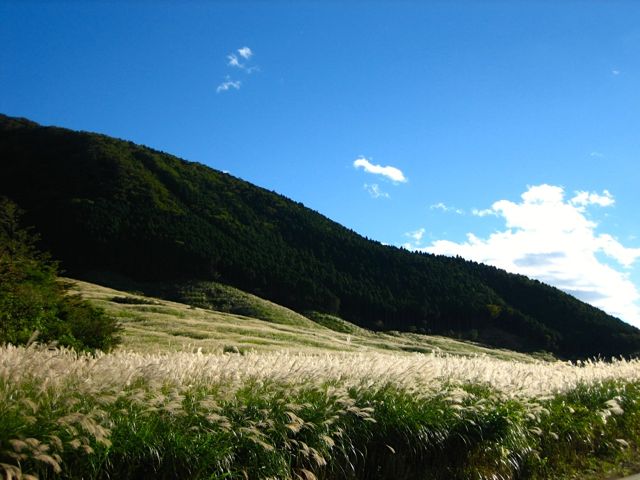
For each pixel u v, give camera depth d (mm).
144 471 5812
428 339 77375
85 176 101375
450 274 112562
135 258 78750
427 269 112562
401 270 109688
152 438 5879
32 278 19094
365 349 43000
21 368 6148
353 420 7535
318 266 102688
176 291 72000
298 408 7000
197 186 122688
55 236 79250
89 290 55281
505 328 92562
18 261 18609
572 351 87562
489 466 8180
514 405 8992
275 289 84312
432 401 8500
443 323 92188
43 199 90312
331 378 8328
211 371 7578
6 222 30984
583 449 9828
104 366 6867
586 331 92875
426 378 9047
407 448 7727
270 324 53062
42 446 4887
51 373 6000
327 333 57156
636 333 92875
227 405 6883
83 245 78250
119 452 5656
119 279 73062
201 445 6051
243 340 34781
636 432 11320
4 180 98500
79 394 5965
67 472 5273
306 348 35156
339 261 110125
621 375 13375
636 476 8555
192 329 37250
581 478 8531
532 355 78438
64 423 5246
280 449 6578
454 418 8320
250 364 8266
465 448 8203
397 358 10203
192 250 82688
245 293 75000
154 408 6023
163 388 7051
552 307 101750
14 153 108625
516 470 8375
